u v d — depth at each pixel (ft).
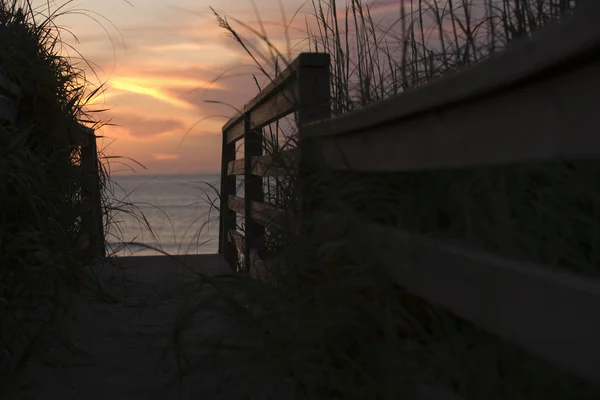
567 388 4.00
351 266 5.60
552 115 3.00
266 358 6.36
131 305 10.74
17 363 7.52
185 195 362.33
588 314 2.81
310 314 5.82
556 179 5.13
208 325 9.58
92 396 7.06
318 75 8.30
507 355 4.39
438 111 4.29
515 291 3.41
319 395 6.04
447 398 4.48
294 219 7.56
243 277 6.80
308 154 7.19
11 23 10.84
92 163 12.20
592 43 2.55
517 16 6.78
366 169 5.89
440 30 7.63
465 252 4.06
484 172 4.84
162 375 7.64
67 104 11.17
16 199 8.29
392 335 5.00
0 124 9.13
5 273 7.76
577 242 4.86
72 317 8.88
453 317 5.35
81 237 10.65
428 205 5.79
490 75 3.36
